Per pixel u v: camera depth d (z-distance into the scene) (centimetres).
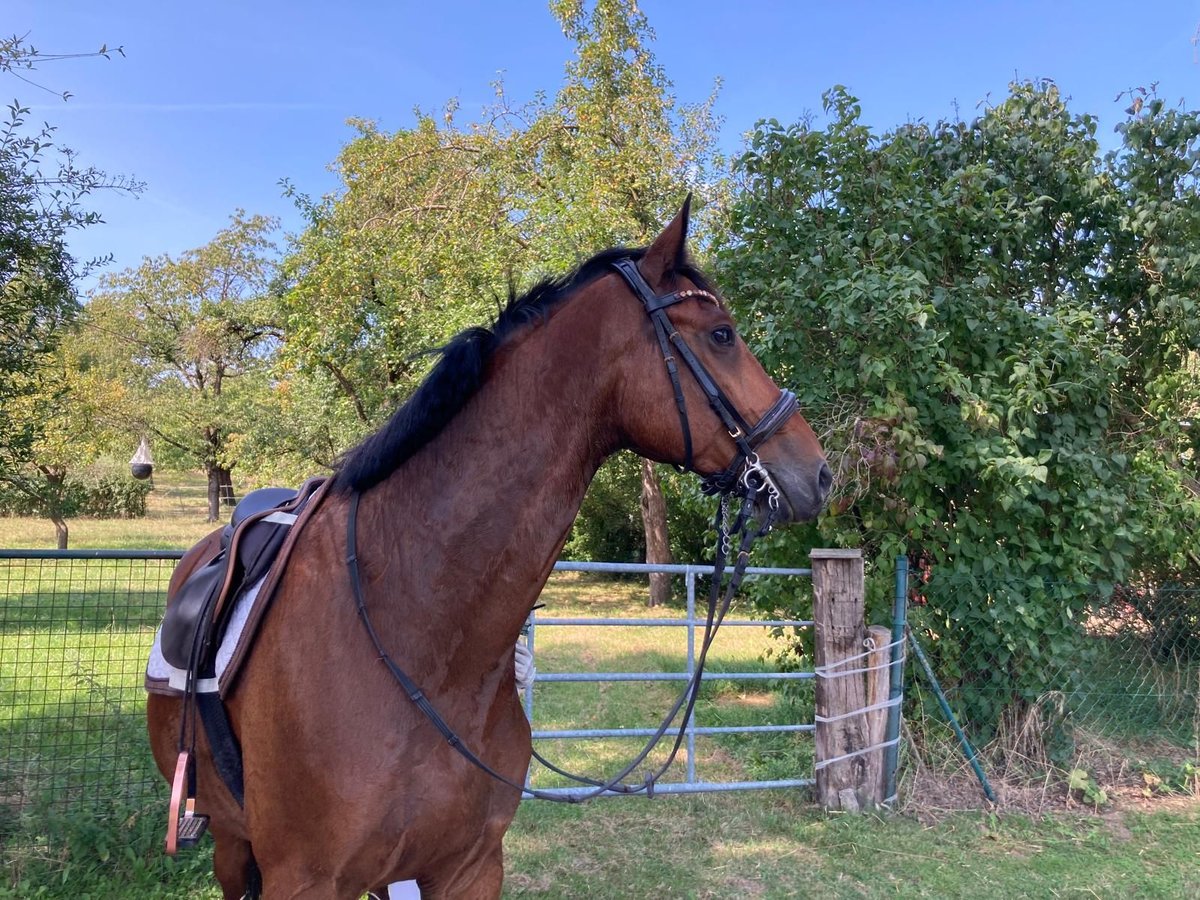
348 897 167
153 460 2683
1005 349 476
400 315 1298
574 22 1145
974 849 387
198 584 213
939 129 541
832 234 454
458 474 177
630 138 1095
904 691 475
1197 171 493
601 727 582
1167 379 497
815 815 423
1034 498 465
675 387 179
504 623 176
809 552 457
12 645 719
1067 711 475
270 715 170
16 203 368
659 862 371
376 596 173
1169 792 455
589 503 1409
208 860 341
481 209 1147
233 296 2597
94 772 365
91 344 2547
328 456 1620
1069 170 518
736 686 700
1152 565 562
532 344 182
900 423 427
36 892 314
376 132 1525
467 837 175
